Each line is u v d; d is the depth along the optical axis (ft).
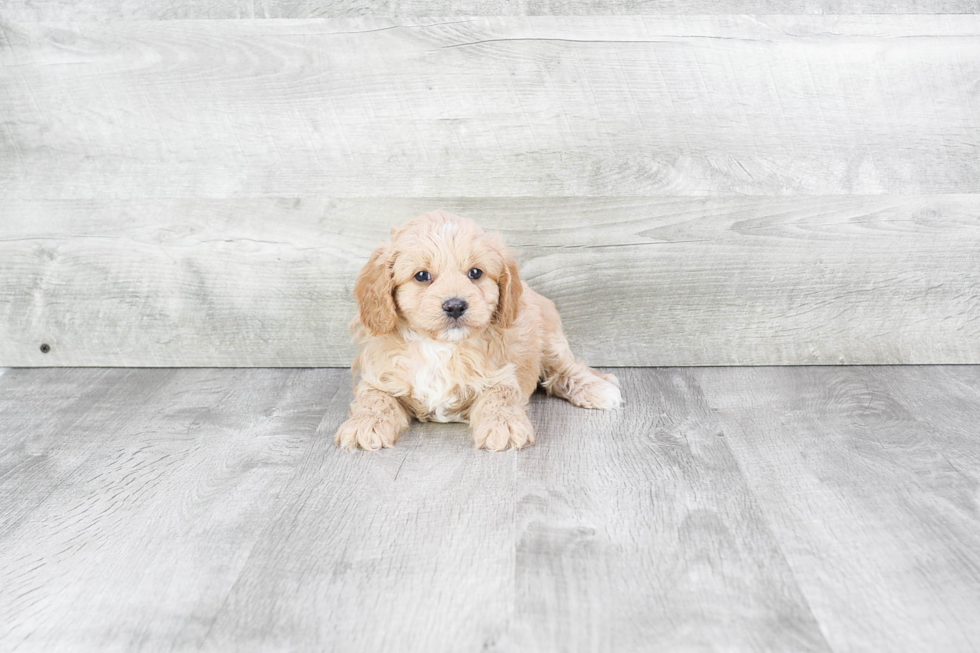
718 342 8.08
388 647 4.00
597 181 7.72
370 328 6.27
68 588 4.51
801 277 7.88
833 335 8.02
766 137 7.59
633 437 6.42
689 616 4.19
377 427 6.26
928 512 5.20
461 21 7.36
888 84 7.45
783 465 5.89
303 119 7.63
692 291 7.96
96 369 8.27
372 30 7.39
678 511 5.24
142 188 7.83
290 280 8.01
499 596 4.37
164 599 4.41
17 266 8.05
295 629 4.15
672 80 7.47
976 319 7.93
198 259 7.98
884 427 6.54
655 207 7.75
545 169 7.70
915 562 4.65
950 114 7.50
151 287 8.07
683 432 6.51
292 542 4.94
